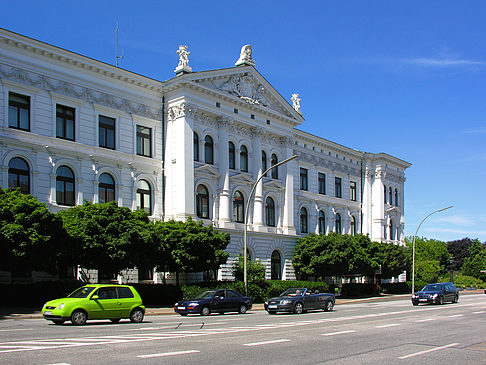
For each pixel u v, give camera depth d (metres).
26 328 18.53
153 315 27.95
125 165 37.38
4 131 30.62
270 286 41.41
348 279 58.72
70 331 17.42
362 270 51.84
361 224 63.75
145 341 14.69
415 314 28.52
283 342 15.09
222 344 14.37
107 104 36.84
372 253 54.66
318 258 47.53
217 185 42.69
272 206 48.91
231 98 43.53
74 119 34.81
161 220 39.22
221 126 43.16
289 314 28.84
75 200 34.16
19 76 31.84
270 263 46.66
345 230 60.59
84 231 28.28
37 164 32.16
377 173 65.88
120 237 28.86
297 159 53.84
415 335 17.70
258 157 46.59
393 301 48.25
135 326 19.95
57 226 26.39
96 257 28.77
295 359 12.05
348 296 53.78
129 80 38.12
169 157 40.16
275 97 48.91
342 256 47.59
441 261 117.75
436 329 19.92
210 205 42.00
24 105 32.22
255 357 12.18
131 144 38.19
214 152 42.81
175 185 39.47
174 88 40.16
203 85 41.34
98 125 36.22
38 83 32.81
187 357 11.92
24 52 32.22
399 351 13.76
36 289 28.17
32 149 31.98
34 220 25.39
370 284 56.88
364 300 48.41
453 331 19.20
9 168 30.97
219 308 28.27
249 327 19.88
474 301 45.78
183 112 39.56
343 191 60.81
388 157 66.44
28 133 31.80
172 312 28.80
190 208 39.00
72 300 20.22
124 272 35.56
